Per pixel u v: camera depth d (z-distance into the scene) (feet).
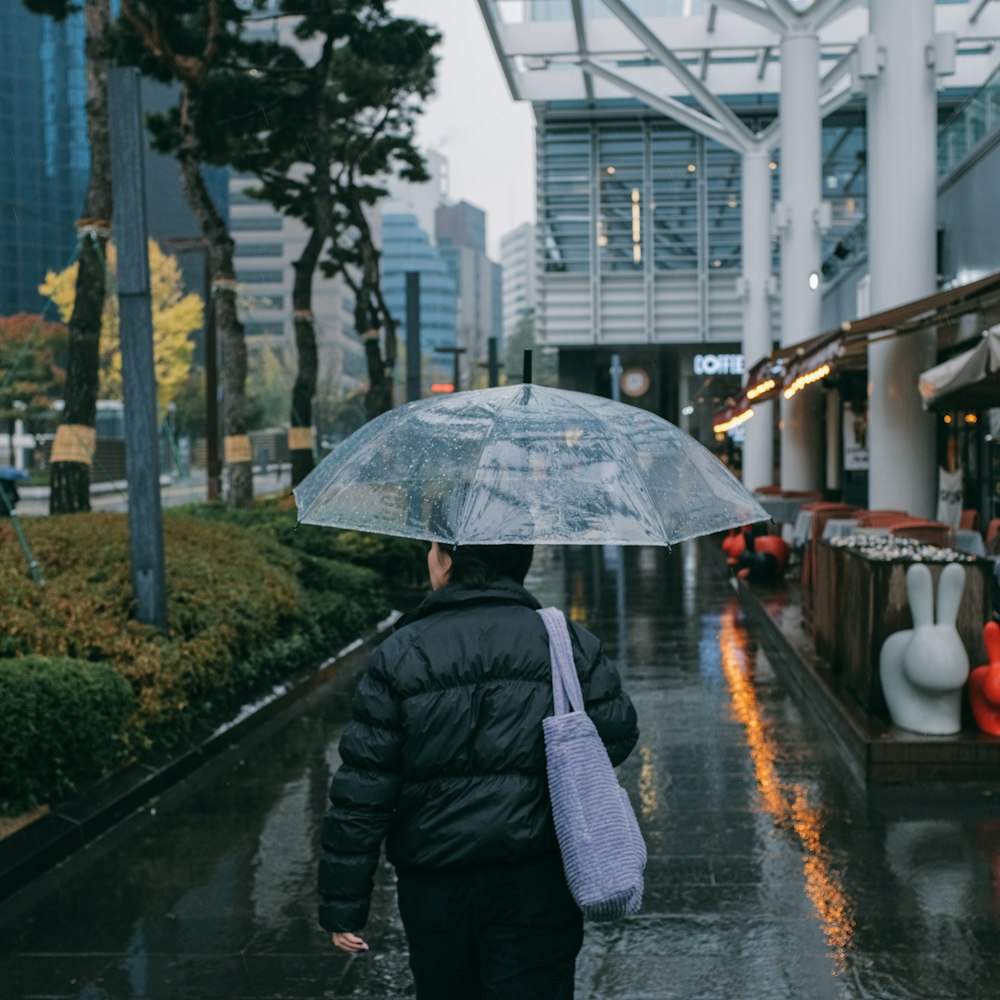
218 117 63.82
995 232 48.91
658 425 10.86
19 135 267.39
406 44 64.69
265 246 447.01
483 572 9.28
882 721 25.50
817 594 35.37
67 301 92.12
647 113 128.98
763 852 19.39
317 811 22.45
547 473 9.45
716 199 131.13
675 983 14.44
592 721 8.79
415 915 8.68
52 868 19.21
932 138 43.27
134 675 25.05
